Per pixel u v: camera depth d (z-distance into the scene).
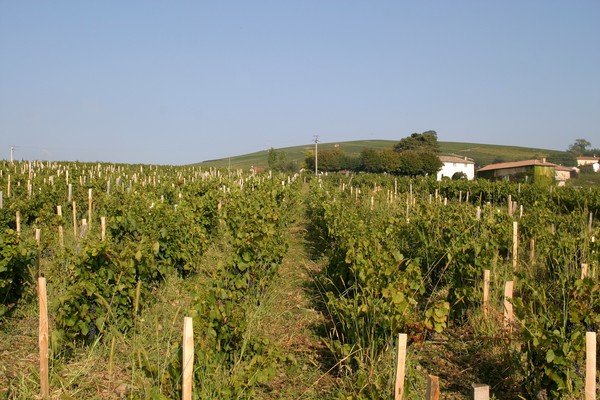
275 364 5.18
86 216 14.75
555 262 8.64
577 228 11.58
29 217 13.44
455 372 5.89
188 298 8.07
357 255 7.06
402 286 6.32
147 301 7.12
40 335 4.85
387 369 5.08
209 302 5.23
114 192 16.22
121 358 5.76
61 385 5.02
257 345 5.32
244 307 6.49
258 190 19.80
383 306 5.79
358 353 5.64
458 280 7.46
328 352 6.36
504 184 25.83
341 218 11.31
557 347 4.79
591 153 111.38
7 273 6.81
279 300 8.22
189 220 10.38
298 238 14.78
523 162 58.66
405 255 9.96
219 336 5.13
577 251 9.07
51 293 7.27
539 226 11.05
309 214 20.28
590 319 5.46
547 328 5.45
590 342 4.72
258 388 5.43
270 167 68.12
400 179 34.97
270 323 7.20
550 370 4.82
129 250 6.62
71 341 5.82
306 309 7.98
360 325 5.90
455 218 10.77
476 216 10.72
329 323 7.26
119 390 5.07
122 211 10.82
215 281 6.98
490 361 6.00
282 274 10.08
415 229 9.99
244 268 7.57
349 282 7.21
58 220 11.10
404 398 4.36
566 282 7.19
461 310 7.21
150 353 5.83
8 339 6.08
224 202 15.37
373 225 11.39
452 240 8.70
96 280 6.00
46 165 35.22
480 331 6.54
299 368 5.91
